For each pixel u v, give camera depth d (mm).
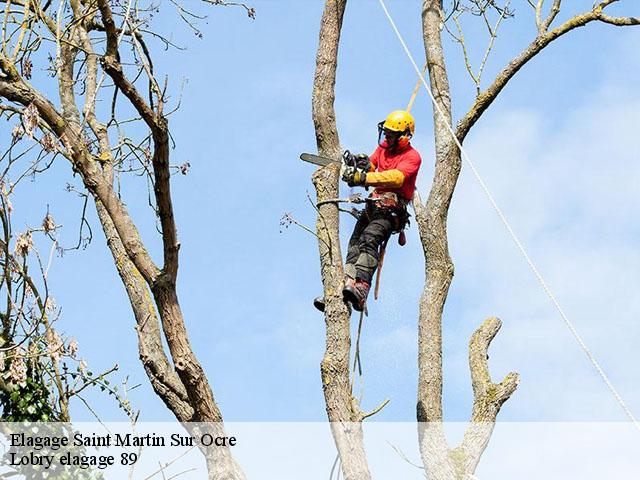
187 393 9352
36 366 10398
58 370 10352
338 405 9781
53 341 9680
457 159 12469
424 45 13289
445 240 12172
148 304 10367
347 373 9898
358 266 9664
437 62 13094
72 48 11023
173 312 9180
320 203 9906
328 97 10828
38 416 10258
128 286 10492
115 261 10727
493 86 12469
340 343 9898
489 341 12078
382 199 9781
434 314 11789
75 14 10266
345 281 9703
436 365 11508
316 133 10734
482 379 11578
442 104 12820
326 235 10102
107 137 11531
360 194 9820
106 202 9352
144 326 10180
